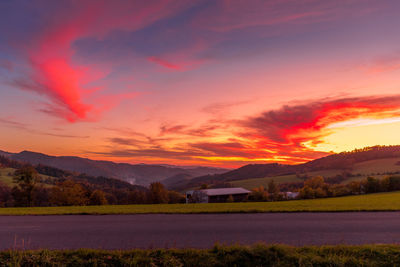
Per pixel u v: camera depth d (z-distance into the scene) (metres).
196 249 9.01
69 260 8.23
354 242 10.08
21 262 8.05
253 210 17.59
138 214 16.97
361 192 88.38
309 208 18.41
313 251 8.73
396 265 7.86
